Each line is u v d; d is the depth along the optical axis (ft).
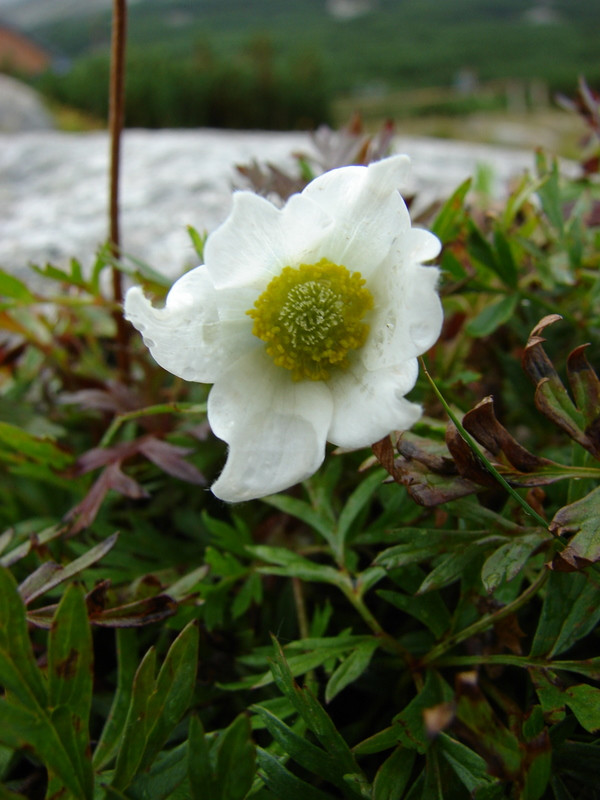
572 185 0.62
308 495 0.48
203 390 0.51
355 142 0.57
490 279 0.51
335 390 0.35
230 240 0.34
